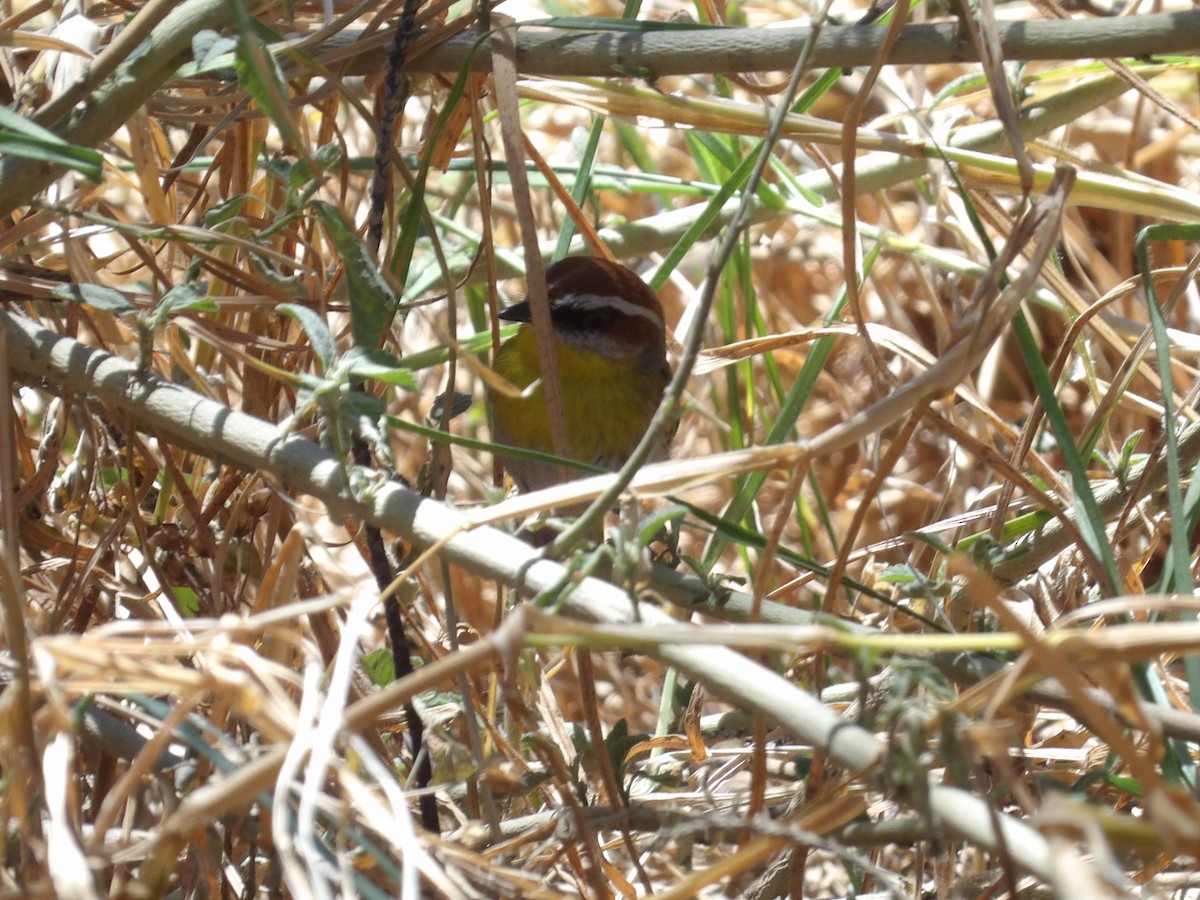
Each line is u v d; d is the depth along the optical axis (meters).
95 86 6.39
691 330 5.01
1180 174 12.19
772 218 10.21
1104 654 4.28
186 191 9.08
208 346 8.38
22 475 7.66
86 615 7.19
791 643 4.46
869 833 5.27
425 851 5.04
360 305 5.71
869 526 11.98
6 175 6.39
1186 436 7.44
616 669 10.40
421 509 5.37
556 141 13.16
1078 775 6.68
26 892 4.44
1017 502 8.16
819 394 12.77
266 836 5.80
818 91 8.20
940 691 4.54
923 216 11.67
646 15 12.07
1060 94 9.50
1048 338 12.27
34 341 6.34
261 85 5.64
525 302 9.25
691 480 5.25
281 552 6.40
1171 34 6.06
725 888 6.80
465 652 4.41
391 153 6.93
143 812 6.56
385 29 7.05
